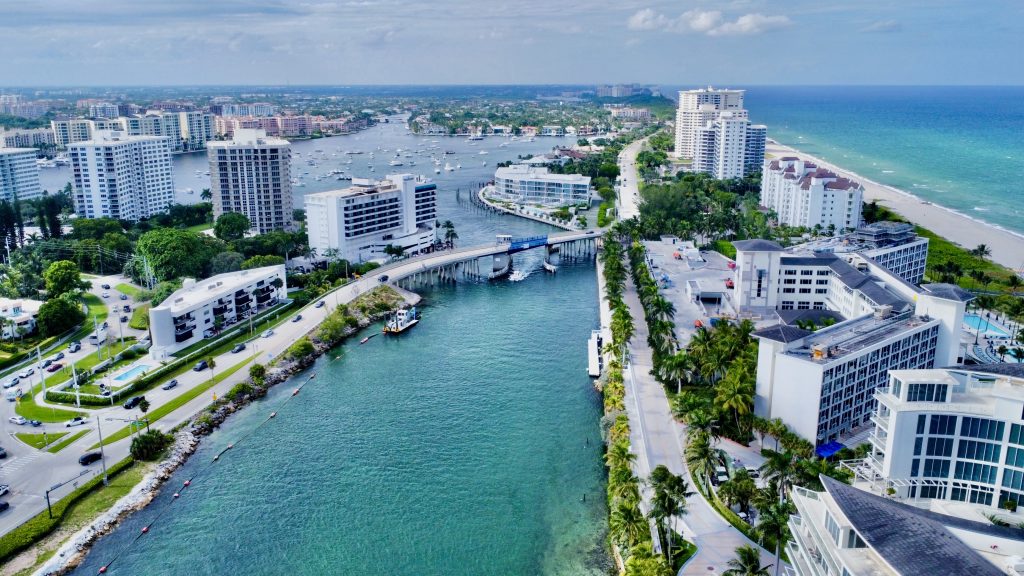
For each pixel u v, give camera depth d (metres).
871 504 118.31
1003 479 157.62
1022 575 105.00
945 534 110.44
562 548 180.38
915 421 161.62
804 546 128.25
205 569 174.12
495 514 194.50
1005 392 157.88
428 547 181.62
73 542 181.38
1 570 171.00
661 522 164.50
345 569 174.00
